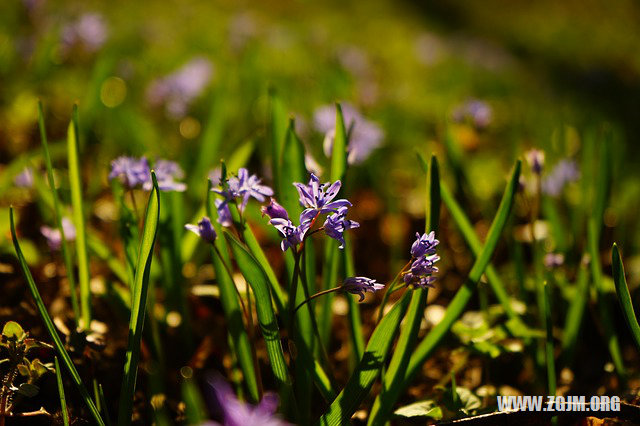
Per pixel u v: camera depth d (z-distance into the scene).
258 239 0.63
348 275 0.44
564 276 0.54
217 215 0.41
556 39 2.60
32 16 1.06
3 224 0.56
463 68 1.65
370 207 0.73
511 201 0.41
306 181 0.44
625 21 3.20
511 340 0.47
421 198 0.76
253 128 0.84
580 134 1.08
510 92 1.46
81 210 0.44
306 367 0.39
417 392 0.47
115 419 0.42
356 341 0.43
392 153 0.88
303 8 2.36
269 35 1.51
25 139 0.73
